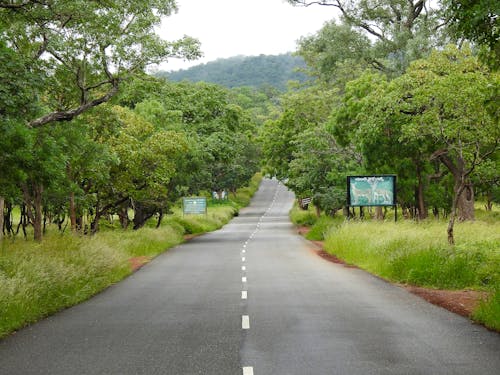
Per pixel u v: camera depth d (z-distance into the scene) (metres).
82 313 12.03
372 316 10.95
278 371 7.08
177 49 21.20
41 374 7.20
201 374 7.02
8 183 19.34
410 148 31.67
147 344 8.80
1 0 15.91
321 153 44.00
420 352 7.99
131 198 37.06
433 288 14.99
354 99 35.81
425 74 27.31
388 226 27.59
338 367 7.23
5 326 10.04
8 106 13.85
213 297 14.02
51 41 17.73
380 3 49.66
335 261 23.98
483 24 10.44
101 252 19.62
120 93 22.95
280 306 12.34
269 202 110.62
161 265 23.53
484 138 19.77
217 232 53.91
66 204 32.28
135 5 20.34
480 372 6.93
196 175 46.84
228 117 49.75
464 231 23.78
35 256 15.51
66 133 22.44
